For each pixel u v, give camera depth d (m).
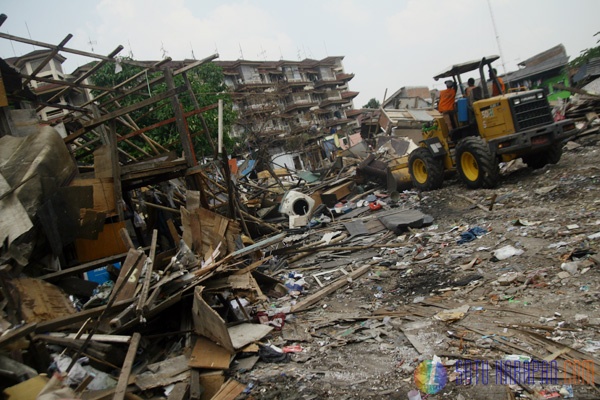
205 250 6.43
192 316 4.91
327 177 19.44
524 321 4.06
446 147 12.00
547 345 3.58
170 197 9.40
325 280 7.30
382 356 4.10
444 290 5.41
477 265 5.91
